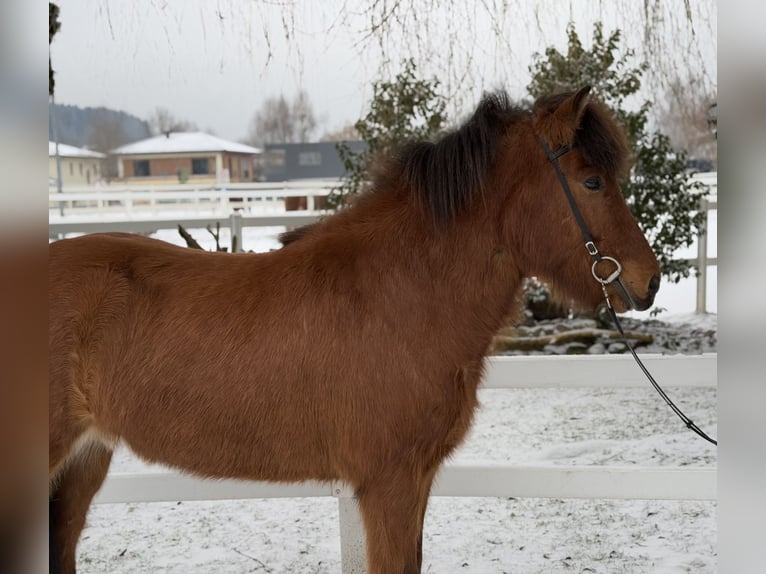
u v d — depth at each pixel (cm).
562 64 619
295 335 219
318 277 224
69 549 265
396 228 228
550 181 221
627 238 221
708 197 859
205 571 326
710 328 695
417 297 220
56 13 441
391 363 215
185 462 229
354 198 245
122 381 224
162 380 222
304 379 217
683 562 321
